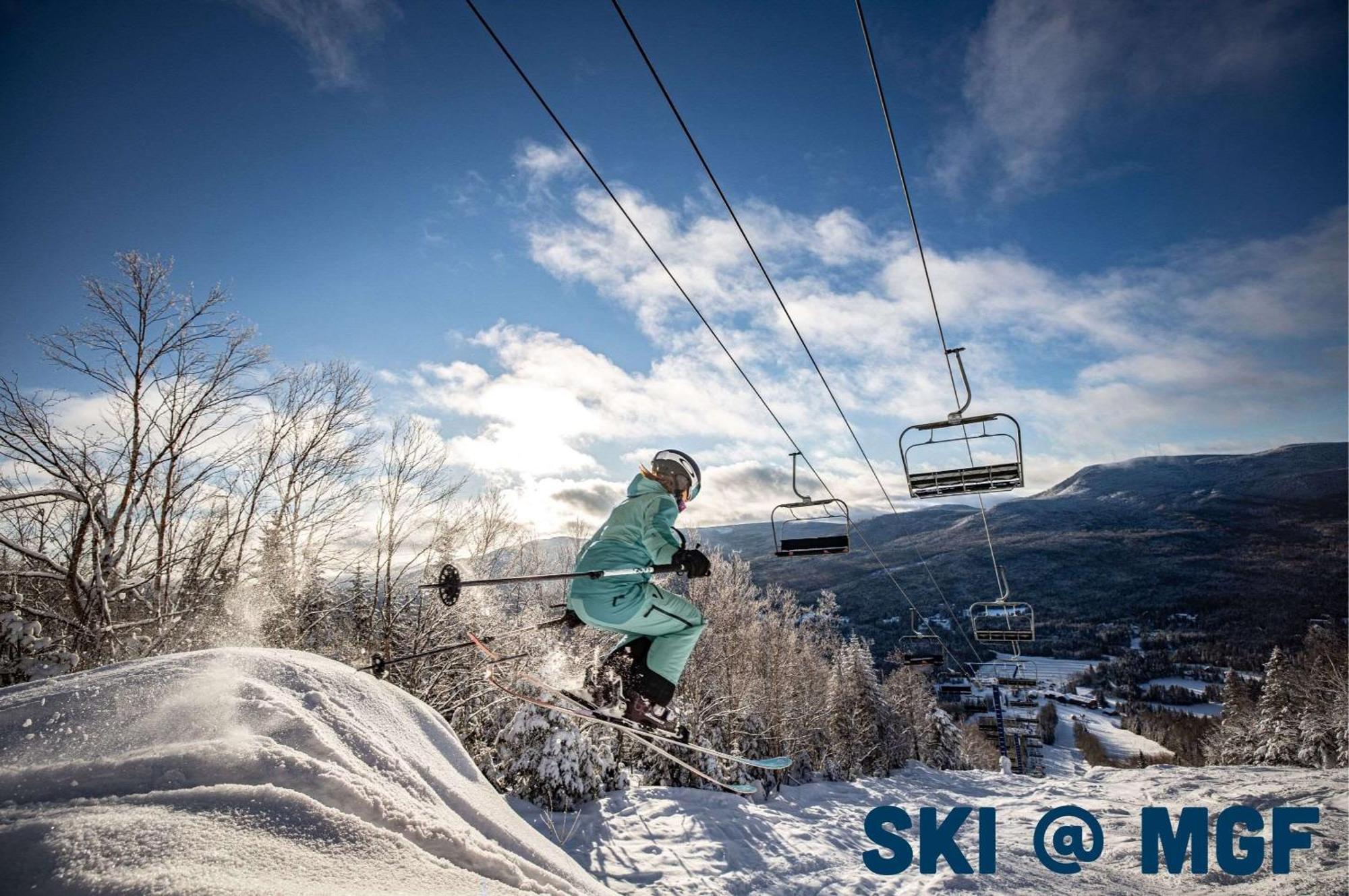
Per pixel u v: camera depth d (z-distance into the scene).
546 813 14.00
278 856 2.19
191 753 2.62
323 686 3.78
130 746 2.72
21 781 2.37
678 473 4.04
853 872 11.74
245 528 15.39
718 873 11.39
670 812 14.59
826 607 43.56
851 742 34.31
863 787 21.45
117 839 2.01
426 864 2.56
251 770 2.62
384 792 2.92
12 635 9.56
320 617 16.22
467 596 17.44
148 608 13.73
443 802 3.39
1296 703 38.84
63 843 1.95
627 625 3.80
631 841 12.83
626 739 20.94
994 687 28.08
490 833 3.46
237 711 3.10
